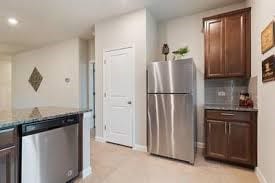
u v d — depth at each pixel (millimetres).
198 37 3457
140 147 3281
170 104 2814
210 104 3246
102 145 3557
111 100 3691
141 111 3291
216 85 3291
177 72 2746
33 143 1609
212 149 2691
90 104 5203
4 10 3252
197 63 3457
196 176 2275
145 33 3225
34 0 2902
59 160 1880
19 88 6461
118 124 3598
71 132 2053
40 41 5188
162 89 2885
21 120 1487
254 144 2373
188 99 2658
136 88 3348
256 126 2365
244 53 2705
